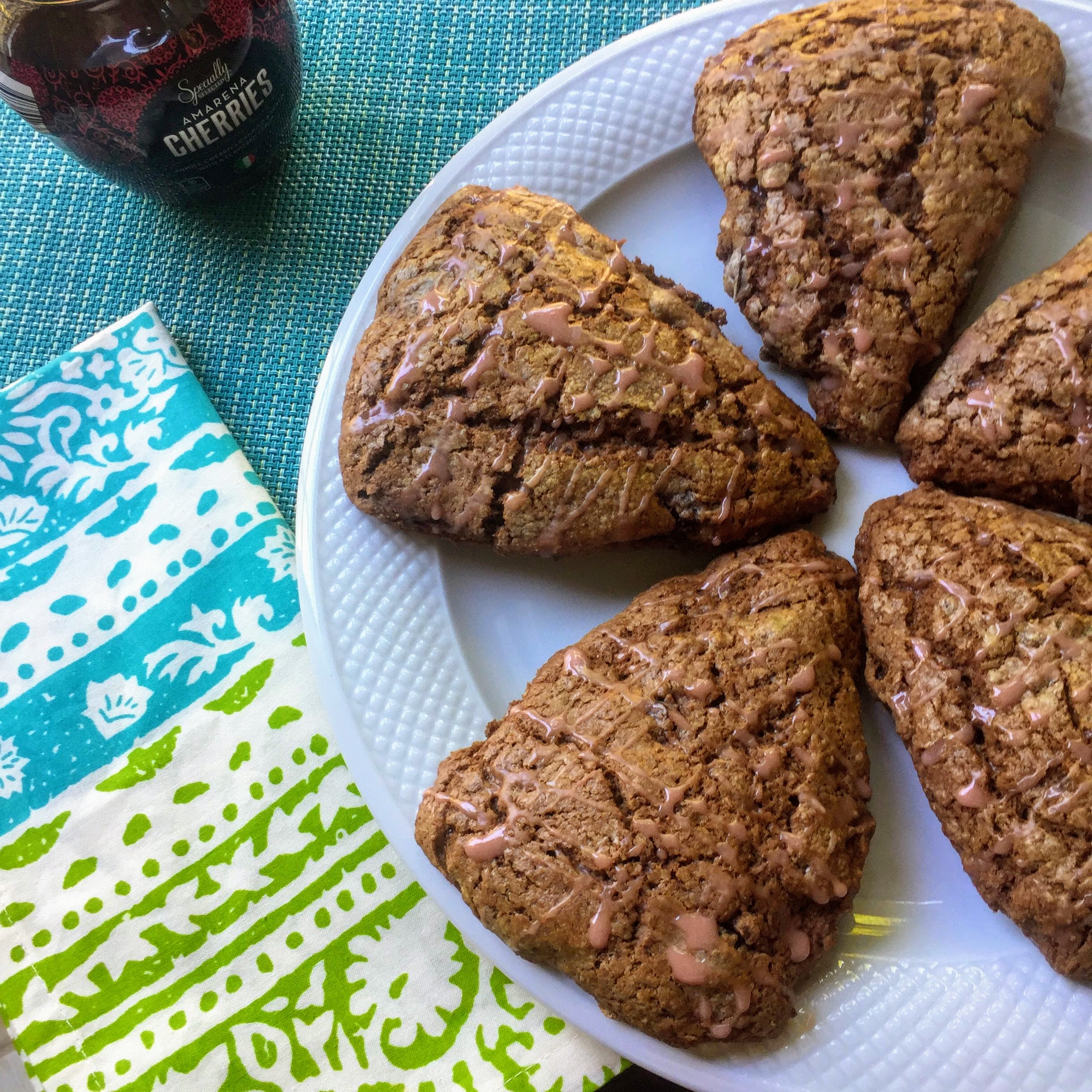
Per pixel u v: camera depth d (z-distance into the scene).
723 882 0.28
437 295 0.31
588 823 0.28
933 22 0.31
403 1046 0.31
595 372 0.30
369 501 0.32
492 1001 0.32
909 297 0.31
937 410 0.31
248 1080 0.32
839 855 0.29
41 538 0.34
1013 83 0.31
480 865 0.29
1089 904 0.27
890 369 0.31
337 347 0.33
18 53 0.29
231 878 0.33
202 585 0.34
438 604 0.32
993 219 0.31
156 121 0.31
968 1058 0.29
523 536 0.31
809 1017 0.29
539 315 0.31
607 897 0.28
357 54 0.36
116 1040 0.32
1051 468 0.30
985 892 0.29
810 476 0.31
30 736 0.33
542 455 0.31
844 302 0.31
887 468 0.33
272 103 0.33
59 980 0.32
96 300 0.36
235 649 0.33
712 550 0.32
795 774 0.29
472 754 0.30
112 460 0.34
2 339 0.36
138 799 0.33
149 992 0.32
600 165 0.34
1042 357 0.30
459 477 0.31
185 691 0.33
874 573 0.30
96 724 0.33
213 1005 0.32
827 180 0.31
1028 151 0.31
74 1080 0.32
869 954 0.30
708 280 0.34
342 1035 0.32
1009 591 0.28
